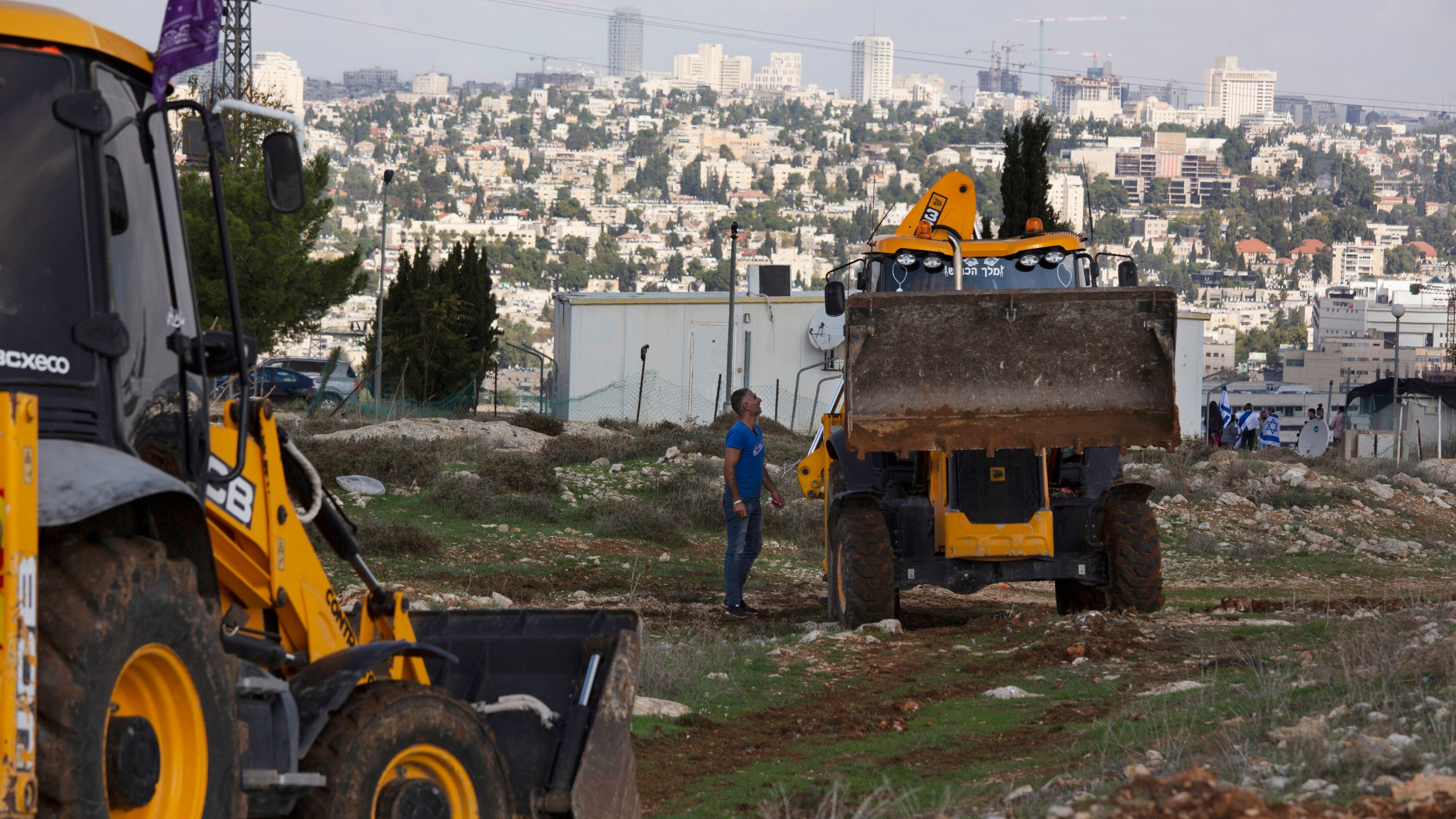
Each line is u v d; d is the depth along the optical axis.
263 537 11.87
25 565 8.30
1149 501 55.88
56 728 8.42
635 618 14.47
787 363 116.69
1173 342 27.05
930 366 27.23
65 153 9.92
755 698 22.30
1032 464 28.72
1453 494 60.59
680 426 84.50
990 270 31.31
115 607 8.76
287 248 79.25
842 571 29.69
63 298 9.79
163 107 11.16
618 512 48.12
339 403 91.25
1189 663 23.27
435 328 100.06
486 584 36.28
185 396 10.99
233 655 10.12
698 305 115.12
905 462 31.36
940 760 17.55
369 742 10.95
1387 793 11.99
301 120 11.86
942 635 28.00
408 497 48.19
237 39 100.25
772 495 34.53
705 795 16.17
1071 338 27.23
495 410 104.94
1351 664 19.67
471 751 11.92
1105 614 28.53
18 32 9.94
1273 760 14.13
